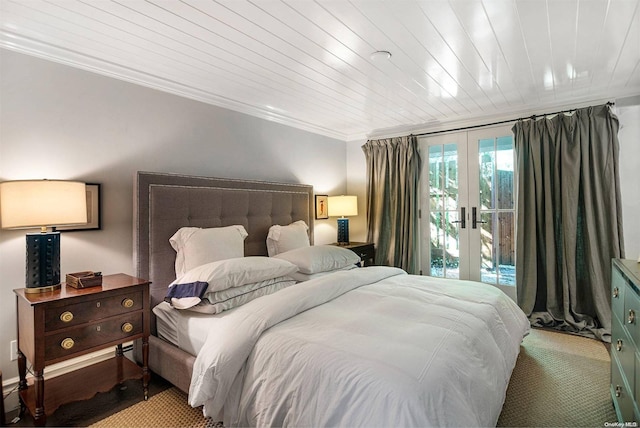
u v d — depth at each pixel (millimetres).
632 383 1502
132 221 2496
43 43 2039
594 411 1921
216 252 2527
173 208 2564
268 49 2168
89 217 2279
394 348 1401
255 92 2992
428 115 3740
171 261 2531
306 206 3863
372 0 1648
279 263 2514
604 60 2354
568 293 3125
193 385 1678
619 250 2930
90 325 1845
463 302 2102
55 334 1724
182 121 2830
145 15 1769
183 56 2264
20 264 2029
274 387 1450
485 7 1714
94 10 1718
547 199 3256
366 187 4574
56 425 1801
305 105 3377
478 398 1331
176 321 2156
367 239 4473
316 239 4238
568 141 3168
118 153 2434
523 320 2441
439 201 4078
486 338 1703
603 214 3002
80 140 2250
